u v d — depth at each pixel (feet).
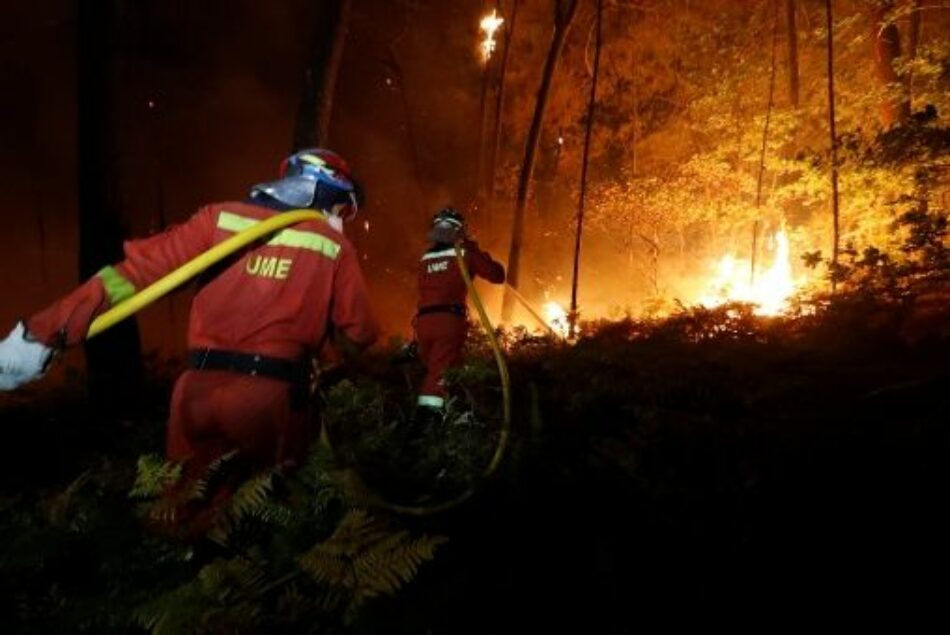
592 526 12.48
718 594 10.52
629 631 9.96
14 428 22.06
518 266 56.03
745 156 51.65
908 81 43.83
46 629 9.72
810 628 9.97
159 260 10.60
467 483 14.07
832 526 11.88
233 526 10.66
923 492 12.59
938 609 10.13
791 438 14.96
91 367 28.43
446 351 21.99
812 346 25.31
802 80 53.67
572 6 55.26
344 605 9.53
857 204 38.50
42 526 12.42
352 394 19.39
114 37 29.17
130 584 10.62
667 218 58.03
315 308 11.17
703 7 59.57
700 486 13.38
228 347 10.84
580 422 19.34
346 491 11.22
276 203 11.28
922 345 23.20
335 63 38.45
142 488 10.11
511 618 10.14
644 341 30.55
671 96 66.18
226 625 8.74
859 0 50.19
